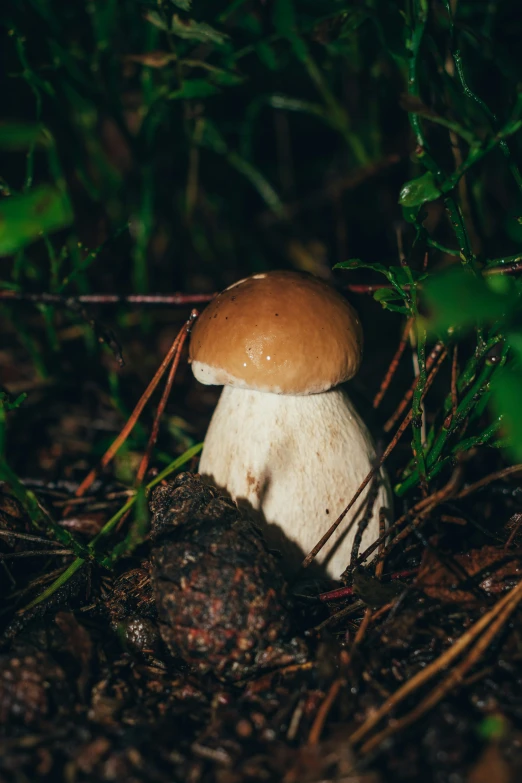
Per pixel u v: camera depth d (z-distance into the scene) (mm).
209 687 232
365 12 284
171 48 313
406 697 222
